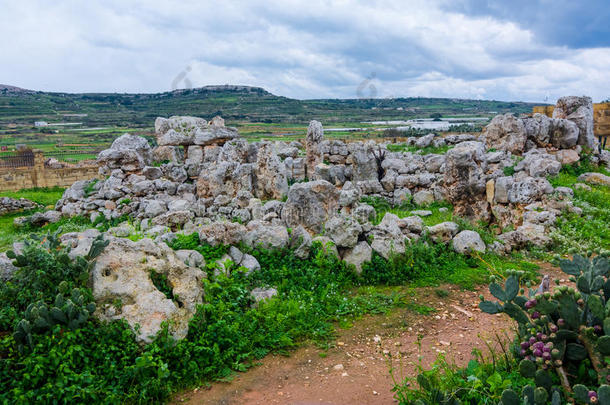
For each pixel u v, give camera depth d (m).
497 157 19.25
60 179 30.55
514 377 5.14
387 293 9.10
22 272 6.12
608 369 4.28
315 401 5.39
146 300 6.21
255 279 8.77
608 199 15.38
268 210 15.05
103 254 6.73
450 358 6.41
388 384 5.76
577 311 4.68
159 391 5.44
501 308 5.20
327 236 10.30
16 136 82.56
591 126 21.66
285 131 77.25
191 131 23.22
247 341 6.62
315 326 7.45
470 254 10.98
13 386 5.06
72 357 5.38
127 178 18.98
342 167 21.30
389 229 10.58
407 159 22.56
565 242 11.91
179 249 9.00
